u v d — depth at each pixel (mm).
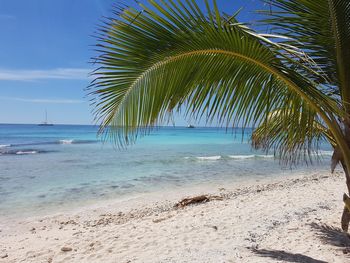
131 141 2861
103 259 5535
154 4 2576
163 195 12086
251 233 6504
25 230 7961
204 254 5488
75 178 15594
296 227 6719
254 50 2758
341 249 5227
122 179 15383
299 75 2896
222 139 57531
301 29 3328
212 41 2717
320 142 4375
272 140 3768
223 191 12609
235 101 2969
